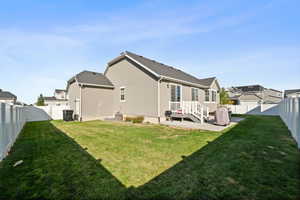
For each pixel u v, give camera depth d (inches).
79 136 253.0
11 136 200.7
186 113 414.0
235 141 206.5
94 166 133.5
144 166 132.5
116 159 149.3
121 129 316.2
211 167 127.6
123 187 100.6
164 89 427.8
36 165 136.6
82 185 103.3
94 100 498.3
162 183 104.6
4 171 125.6
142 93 446.9
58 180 110.3
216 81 733.9
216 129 300.7
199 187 99.2
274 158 145.1
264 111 678.5
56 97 1644.9
